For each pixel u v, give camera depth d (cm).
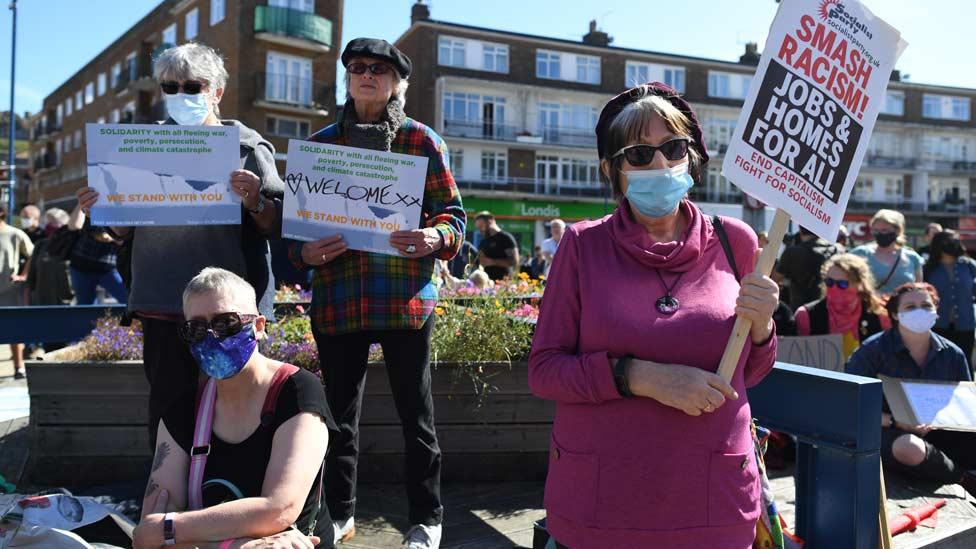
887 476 416
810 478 260
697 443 175
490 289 581
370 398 400
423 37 3891
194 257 299
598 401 177
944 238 692
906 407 397
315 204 292
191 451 222
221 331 217
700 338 178
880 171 5034
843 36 199
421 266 307
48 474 393
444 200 313
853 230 4819
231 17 2855
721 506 174
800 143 194
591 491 178
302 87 2966
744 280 179
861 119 204
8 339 500
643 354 178
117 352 408
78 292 760
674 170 185
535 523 300
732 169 187
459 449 407
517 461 411
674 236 196
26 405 591
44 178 5650
